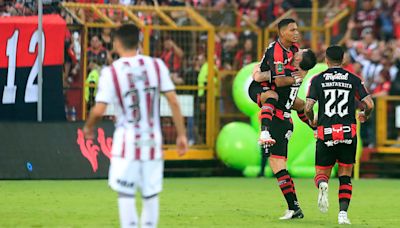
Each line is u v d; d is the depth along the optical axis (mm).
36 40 49812
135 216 22484
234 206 37656
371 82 59969
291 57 32125
